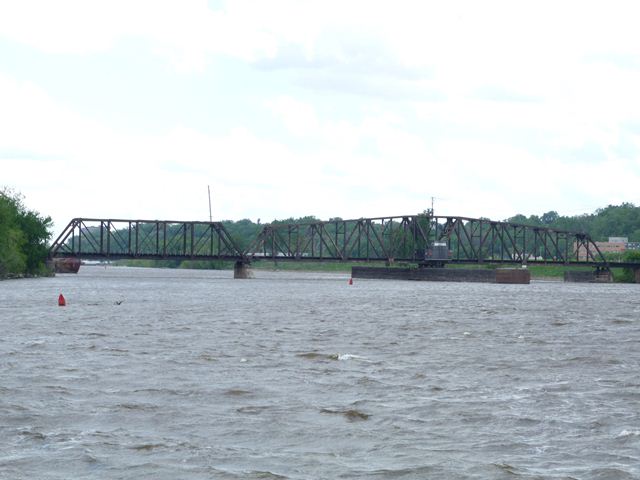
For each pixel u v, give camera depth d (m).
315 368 51.69
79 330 76.44
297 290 180.62
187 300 133.50
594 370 51.94
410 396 42.22
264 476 28.75
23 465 29.73
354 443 33.06
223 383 45.41
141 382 45.56
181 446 32.34
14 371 49.03
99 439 33.19
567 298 155.88
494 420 36.88
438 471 29.44
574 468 29.80
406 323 89.06
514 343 68.31
